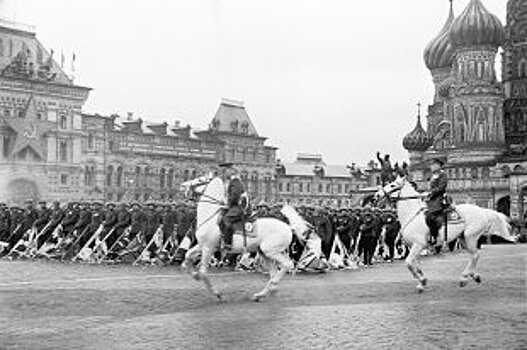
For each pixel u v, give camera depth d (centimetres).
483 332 1520
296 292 2319
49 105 10662
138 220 3672
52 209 4178
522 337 1462
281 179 16188
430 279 2803
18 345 1416
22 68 10344
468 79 10981
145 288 2423
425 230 2352
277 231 2125
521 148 10394
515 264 3672
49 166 10581
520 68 11481
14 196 10212
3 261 3791
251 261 3259
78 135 11019
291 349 1352
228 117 14600
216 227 2123
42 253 3978
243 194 2141
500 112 10894
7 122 10050
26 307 1953
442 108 12500
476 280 2502
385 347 1366
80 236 3891
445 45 12556
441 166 2428
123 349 1363
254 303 2039
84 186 11219
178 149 12988
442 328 1573
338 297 2177
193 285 2528
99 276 2883
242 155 14600
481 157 10644
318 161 18512
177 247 3566
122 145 11919
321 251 3256
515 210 9581
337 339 1448
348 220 3650
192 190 2225
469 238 2431
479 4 11181
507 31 11656
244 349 1355
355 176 17425
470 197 10325
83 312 1861
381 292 2319
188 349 1357
